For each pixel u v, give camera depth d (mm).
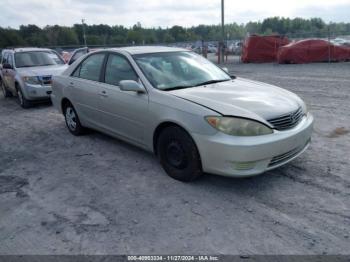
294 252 2736
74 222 3355
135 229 3170
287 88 10953
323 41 21406
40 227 3307
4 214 3605
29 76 9188
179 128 3848
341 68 16938
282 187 3814
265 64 22469
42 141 6180
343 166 4285
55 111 8875
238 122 3463
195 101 3785
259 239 2920
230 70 18922
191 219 3273
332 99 8648
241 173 3484
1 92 13656
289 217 3223
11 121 8086
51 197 3924
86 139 6082
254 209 3391
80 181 4309
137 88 4242
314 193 3645
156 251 2846
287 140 3617
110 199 3781
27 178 4516
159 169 4496
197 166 3803
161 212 3434
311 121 4180
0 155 5551
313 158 4590
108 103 4949
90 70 5551
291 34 29203
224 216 3293
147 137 4383
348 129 5879
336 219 3150
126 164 4770
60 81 6258
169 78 4520
